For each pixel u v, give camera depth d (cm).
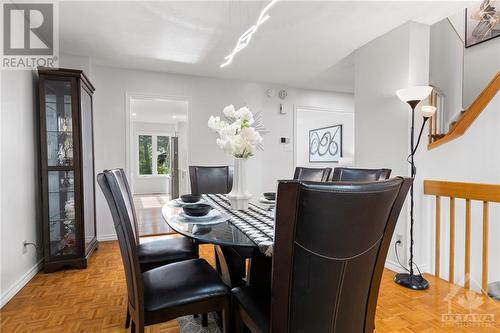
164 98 393
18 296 219
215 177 307
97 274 263
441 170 274
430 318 192
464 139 263
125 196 178
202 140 415
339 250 87
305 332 92
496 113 245
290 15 237
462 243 271
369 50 297
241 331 128
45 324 181
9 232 217
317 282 89
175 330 180
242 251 193
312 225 83
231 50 311
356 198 82
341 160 588
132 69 378
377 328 180
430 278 259
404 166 263
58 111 279
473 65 335
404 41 259
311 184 79
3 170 210
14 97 227
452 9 232
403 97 235
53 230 275
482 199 226
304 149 796
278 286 88
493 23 314
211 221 154
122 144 375
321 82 448
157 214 550
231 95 431
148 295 126
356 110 315
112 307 203
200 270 148
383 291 231
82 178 280
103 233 368
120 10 227
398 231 273
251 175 446
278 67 371
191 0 212
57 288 233
